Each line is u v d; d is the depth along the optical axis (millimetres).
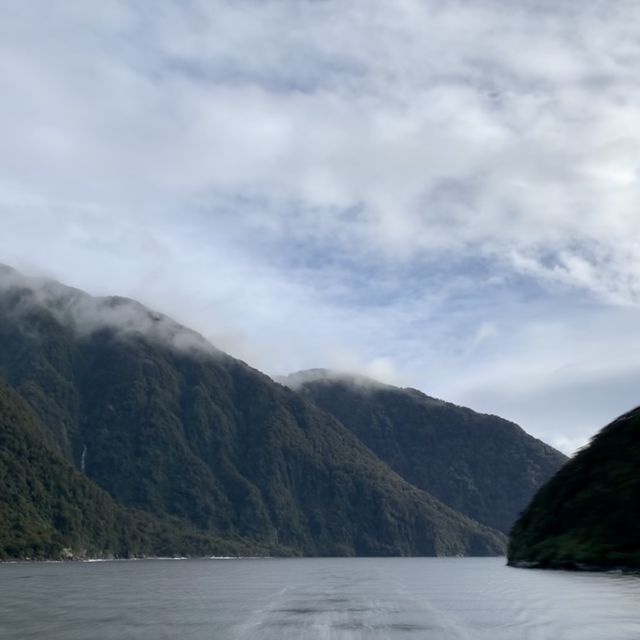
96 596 107625
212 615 78312
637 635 61156
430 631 64250
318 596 106375
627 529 142500
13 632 65500
